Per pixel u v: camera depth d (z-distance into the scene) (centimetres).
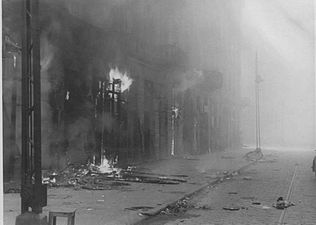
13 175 1317
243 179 1719
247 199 1156
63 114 1620
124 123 2097
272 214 923
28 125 627
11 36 1276
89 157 1784
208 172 1894
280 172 2062
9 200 989
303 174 1955
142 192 1205
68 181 1386
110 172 1697
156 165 2198
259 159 3006
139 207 951
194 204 1066
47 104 1555
